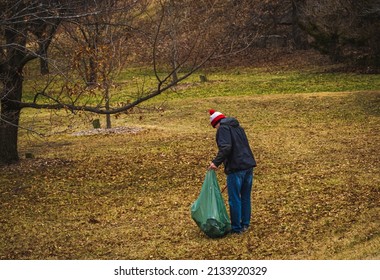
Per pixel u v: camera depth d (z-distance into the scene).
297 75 50.22
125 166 23.75
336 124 31.11
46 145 29.61
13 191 20.84
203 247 13.76
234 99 40.09
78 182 21.69
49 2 19.08
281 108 36.31
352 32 49.88
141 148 27.28
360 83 43.44
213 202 14.32
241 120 33.97
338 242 13.30
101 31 22.64
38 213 18.22
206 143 27.91
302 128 30.61
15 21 19.09
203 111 37.28
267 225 15.02
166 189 20.11
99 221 16.86
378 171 20.31
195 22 45.66
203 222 14.28
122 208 18.09
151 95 21.36
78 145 29.11
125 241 14.80
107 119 33.03
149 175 22.17
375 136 27.45
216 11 48.16
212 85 47.66
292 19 63.06
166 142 28.58
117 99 43.53
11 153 24.98
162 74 56.19
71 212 18.08
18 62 22.78
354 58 50.19
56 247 14.71
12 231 16.41
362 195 17.19
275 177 20.56
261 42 63.44
